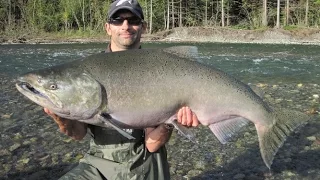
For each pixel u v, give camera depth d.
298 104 3.24
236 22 16.00
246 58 6.86
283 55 7.33
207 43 11.12
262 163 2.06
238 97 1.19
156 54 1.15
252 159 2.11
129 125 1.14
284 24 13.98
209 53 7.85
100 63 1.11
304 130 2.57
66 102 1.08
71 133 1.28
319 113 2.95
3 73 5.02
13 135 2.48
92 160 1.36
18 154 2.17
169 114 1.15
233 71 5.32
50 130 2.59
